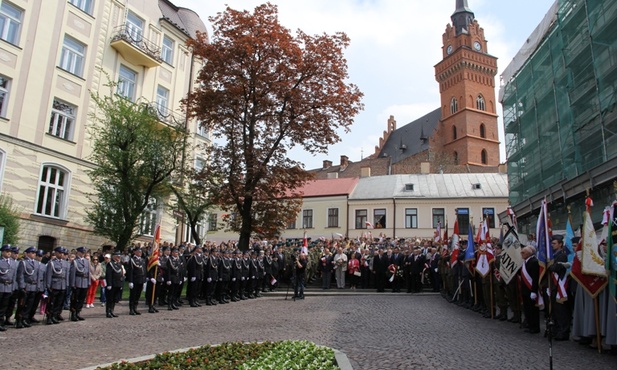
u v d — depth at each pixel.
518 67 29.30
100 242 27.12
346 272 24.39
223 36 24.81
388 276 22.23
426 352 8.44
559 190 22.53
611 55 19.31
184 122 29.89
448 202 44.34
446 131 84.00
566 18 22.75
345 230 46.09
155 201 27.36
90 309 16.08
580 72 21.98
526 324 11.36
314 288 23.53
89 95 26.98
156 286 16.88
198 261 17.19
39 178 24.03
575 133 22.08
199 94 25.23
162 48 32.62
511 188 30.69
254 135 25.28
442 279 20.02
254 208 25.78
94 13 27.66
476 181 46.66
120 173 22.44
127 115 22.38
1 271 11.56
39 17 24.55
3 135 22.44
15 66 23.28
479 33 85.50
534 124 27.22
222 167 24.97
